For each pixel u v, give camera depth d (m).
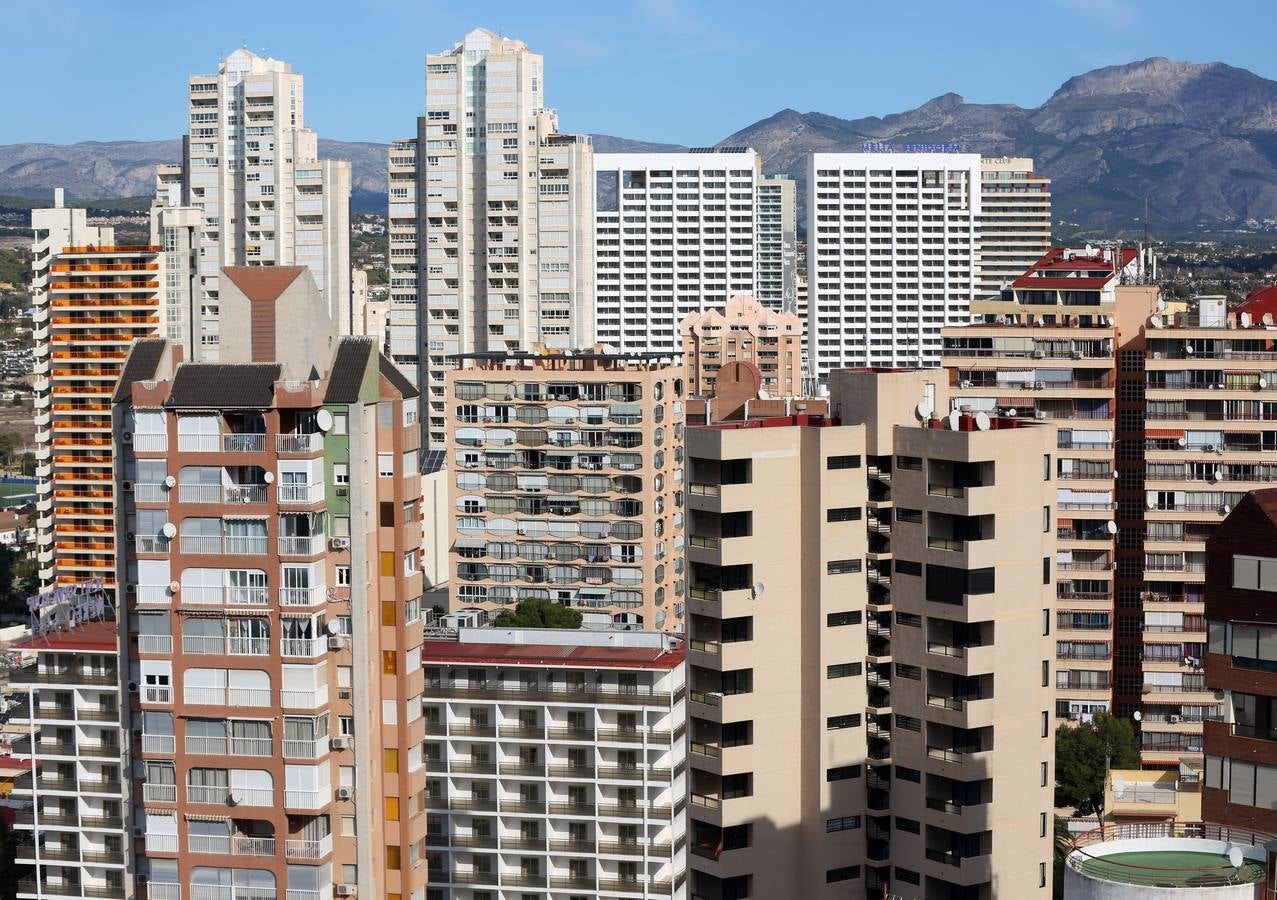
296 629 128.12
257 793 129.25
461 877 156.12
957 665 123.56
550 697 154.00
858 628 129.75
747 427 128.38
